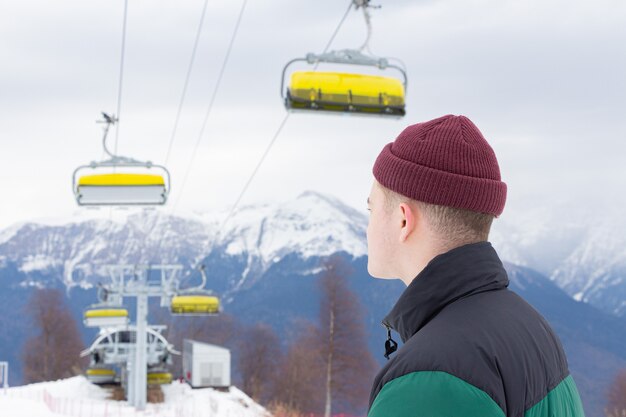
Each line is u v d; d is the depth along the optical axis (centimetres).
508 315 147
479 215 152
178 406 2903
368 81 760
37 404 1712
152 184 1315
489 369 134
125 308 2669
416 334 142
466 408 127
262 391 5588
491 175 154
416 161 153
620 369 2512
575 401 159
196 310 2556
